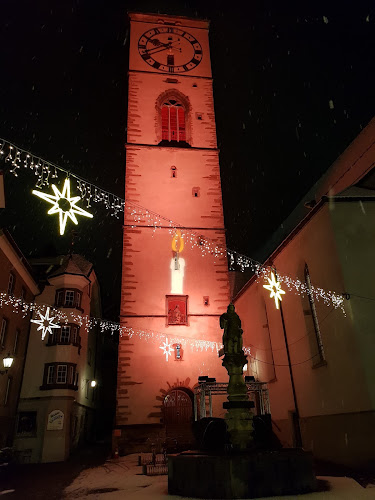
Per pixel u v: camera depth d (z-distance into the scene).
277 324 24.02
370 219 18.34
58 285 31.75
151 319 29.08
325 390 18.41
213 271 31.31
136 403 26.61
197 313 29.81
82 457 27.73
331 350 18.00
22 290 28.39
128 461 22.17
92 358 39.44
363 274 17.33
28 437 26.67
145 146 34.75
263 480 10.70
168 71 38.91
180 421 26.77
